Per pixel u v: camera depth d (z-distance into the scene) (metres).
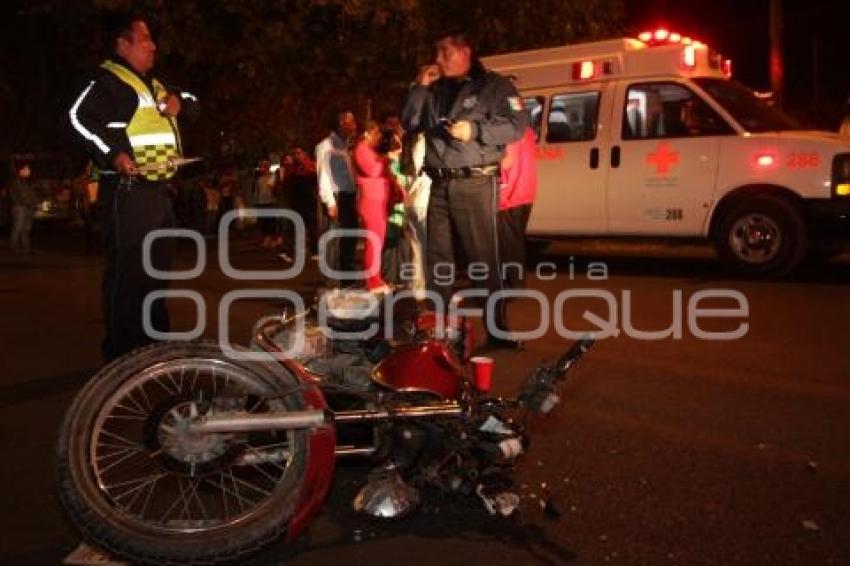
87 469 3.54
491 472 4.02
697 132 10.53
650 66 10.88
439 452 3.99
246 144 21.08
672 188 10.65
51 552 3.88
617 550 3.83
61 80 25.50
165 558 3.50
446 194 6.70
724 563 3.71
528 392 4.03
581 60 11.31
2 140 27.77
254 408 3.83
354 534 4.01
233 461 3.81
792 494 4.35
